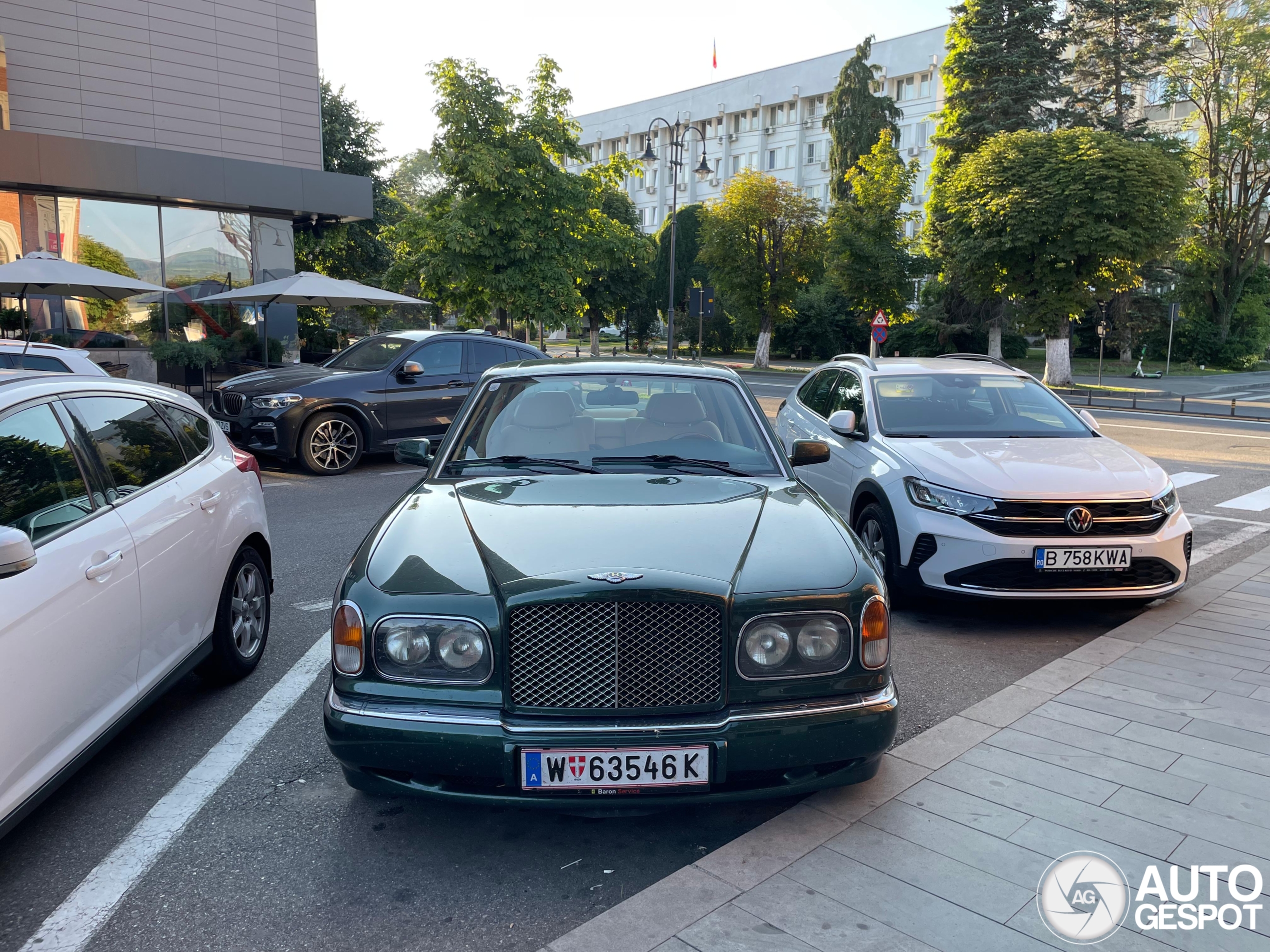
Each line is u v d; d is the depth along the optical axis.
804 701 2.81
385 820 3.21
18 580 2.72
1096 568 5.12
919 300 47.19
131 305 16.84
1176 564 5.25
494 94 19.59
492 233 19.67
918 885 2.73
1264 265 50.09
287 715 4.14
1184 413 21.72
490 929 2.59
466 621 2.73
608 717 2.72
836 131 55.06
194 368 17.14
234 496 4.48
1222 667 4.61
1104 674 4.51
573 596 2.68
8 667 2.61
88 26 16.67
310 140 19.77
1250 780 3.40
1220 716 3.99
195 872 2.88
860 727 2.81
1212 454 13.54
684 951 2.43
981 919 2.58
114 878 2.84
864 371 7.04
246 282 18.31
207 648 4.11
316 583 6.37
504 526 3.17
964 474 5.40
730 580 2.81
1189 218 29.45
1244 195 45.78
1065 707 4.10
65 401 3.41
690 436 4.13
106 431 3.61
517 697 2.71
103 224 16.41
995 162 29.89
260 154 18.97
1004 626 5.50
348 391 10.98
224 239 17.94
